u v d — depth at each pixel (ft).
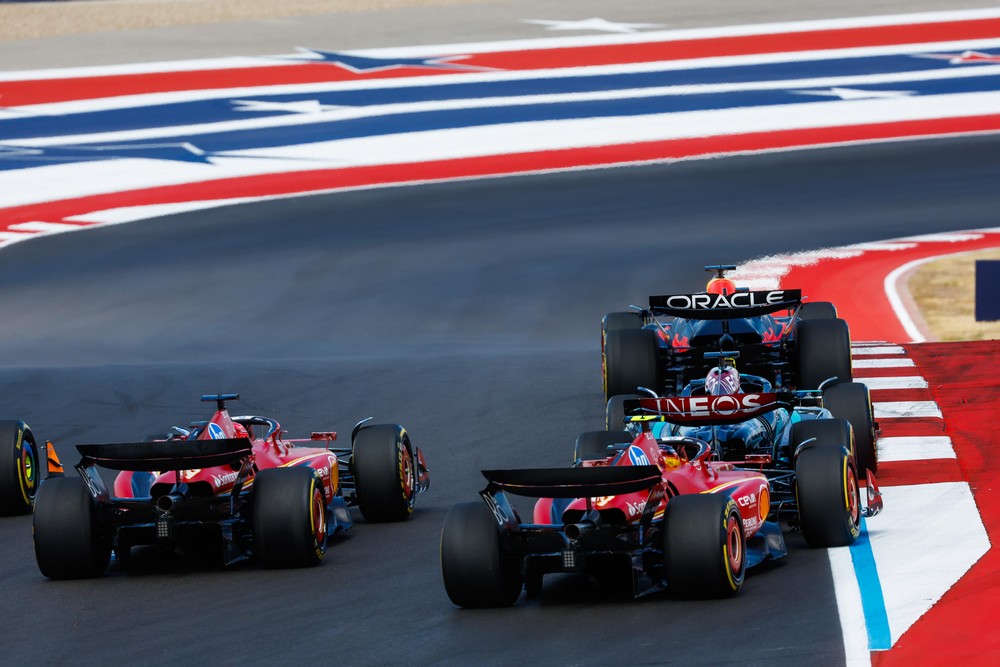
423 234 464.24
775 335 187.42
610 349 187.62
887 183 513.04
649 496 111.04
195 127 646.33
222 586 129.59
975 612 104.22
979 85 651.66
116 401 244.63
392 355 293.02
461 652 103.35
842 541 128.67
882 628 101.55
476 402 226.79
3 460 173.06
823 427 137.59
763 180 529.04
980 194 488.85
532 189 533.14
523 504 163.53
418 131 629.92
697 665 95.66
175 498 131.64
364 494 154.81
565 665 98.12
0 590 132.98
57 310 379.55
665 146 595.88
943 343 259.39
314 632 111.86
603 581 118.93
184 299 384.68
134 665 106.01
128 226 502.79
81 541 133.18
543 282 381.19
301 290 387.96
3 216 529.04
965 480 155.02
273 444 149.07
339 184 558.97
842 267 384.27
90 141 631.56
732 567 113.09
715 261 400.47
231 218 507.71
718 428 141.69
